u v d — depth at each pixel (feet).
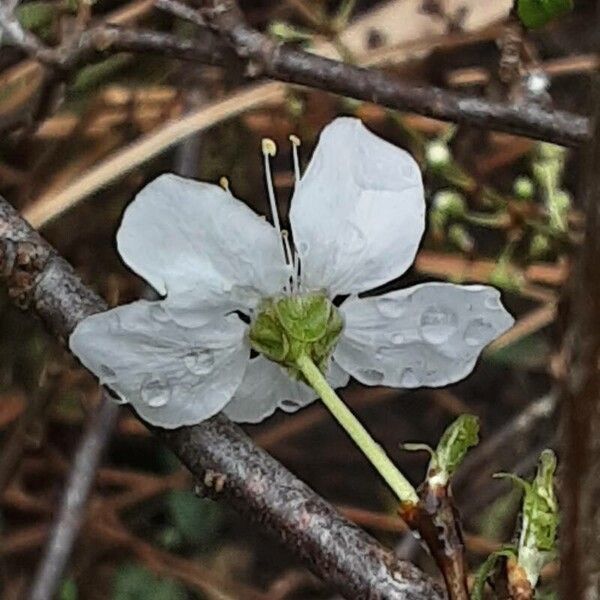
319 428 1.05
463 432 0.49
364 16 0.81
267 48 0.59
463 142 0.83
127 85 0.83
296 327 0.52
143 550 0.94
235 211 0.52
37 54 0.62
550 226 0.72
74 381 0.86
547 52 0.95
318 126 0.83
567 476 0.43
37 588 0.71
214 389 0.52
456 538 0.49
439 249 0.83
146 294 0.77
